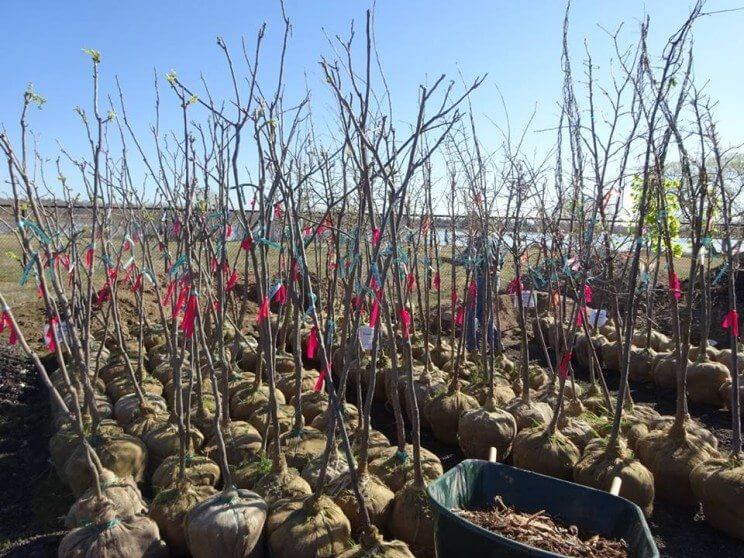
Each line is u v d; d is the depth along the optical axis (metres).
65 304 3.98
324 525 3.26
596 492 3.32
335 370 6.91
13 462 5.02
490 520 3.25
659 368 7.25
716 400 6.68
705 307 5.94
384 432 5.83
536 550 2.61
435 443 5.54
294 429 4.62
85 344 4.77
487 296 5.95
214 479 4.03
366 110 3.32
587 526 3.31
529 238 6.44
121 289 9.77
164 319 5.40
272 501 3.66
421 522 3.52
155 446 4.54
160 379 6.22
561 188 5.61
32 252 3.48
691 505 4.40
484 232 5.73
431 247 8.16
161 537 3.55
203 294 6.17
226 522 3.17
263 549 3.34
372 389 3.74
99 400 5.33
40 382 6.82
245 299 7.27
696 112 4.42
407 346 3.89
